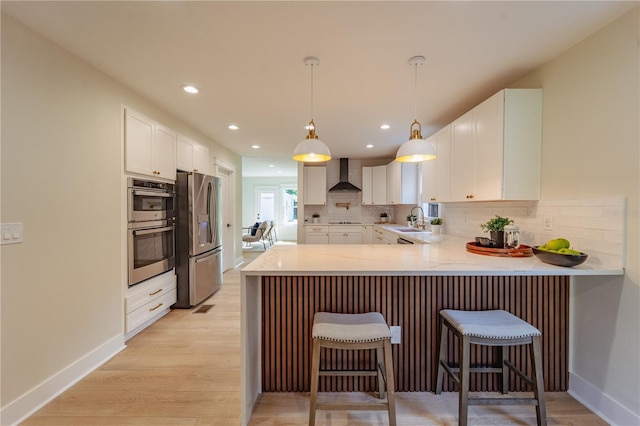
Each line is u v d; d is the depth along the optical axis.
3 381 1.57
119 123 2.44
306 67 2.15
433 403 1.81
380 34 1.74
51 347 1.84
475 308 1.93
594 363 1.74
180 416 1.68
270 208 10.28
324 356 1.93
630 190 1.52
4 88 1.58
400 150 2.23
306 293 1.94
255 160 6.52
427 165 3.50
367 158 6.18
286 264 1.74
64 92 1.93
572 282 1.90
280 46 1.87
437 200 3.18
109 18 1.61
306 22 1.63
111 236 2.36
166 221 3.15
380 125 3.63
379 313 1.82
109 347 2.33
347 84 2.43
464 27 1.67
